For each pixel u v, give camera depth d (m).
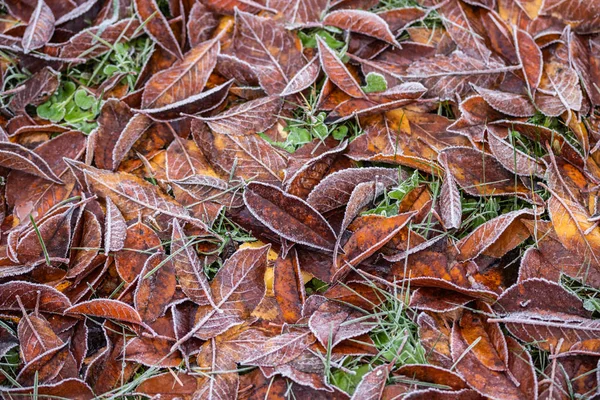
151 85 1.08
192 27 1.11
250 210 1.02
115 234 1.02
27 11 1.12
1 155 1.04
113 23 1.11
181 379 1.00
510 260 1.03
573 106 1.06
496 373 0.98
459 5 1.12
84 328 1.02
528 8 1.12
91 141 1.07
